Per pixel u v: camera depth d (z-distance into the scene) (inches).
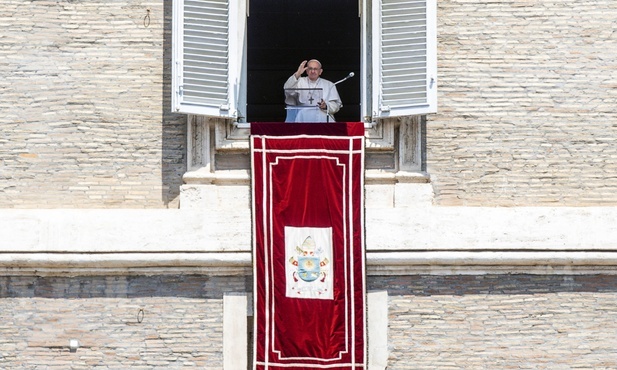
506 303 2770.7
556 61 2842.0
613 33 2847.0
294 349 2748.5
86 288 2773.1
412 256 2758.4
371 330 2763.3
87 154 2815.0
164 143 2819.9
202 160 2797.7
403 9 2819.9
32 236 2763.3
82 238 2763.3
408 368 2758.4
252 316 2768.2
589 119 2832.2
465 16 2849.4
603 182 2822.3
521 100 2832.2
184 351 2758.4
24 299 2773.1
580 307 2775.6
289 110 3019.2
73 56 2832.2
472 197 2812.5
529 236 2773.1
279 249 2768.2
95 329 2765.7
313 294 2758.4
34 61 2832.2
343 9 3799.2
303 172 2787.9
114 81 2832.2
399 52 2812.5
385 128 2810.0
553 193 2815.0
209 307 2765.7
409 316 2768.2
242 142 2810.0
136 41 2842.0
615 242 2773.1
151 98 2832.2
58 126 2819.9
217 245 2765.7
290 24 3801.7
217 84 2805.1
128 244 2760.8
